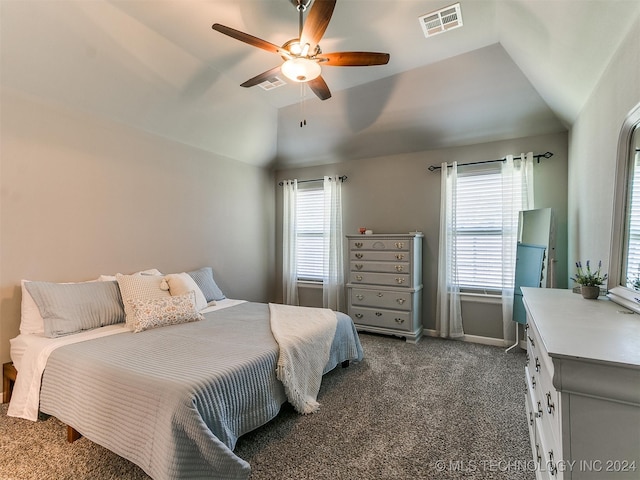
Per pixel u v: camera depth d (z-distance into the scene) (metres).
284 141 4.65
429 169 4.15
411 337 3.82
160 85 3.04
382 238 4.00
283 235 5.15
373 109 3.76
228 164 4.43
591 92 2.31
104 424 1.63
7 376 2.31
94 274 2.93
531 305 1.62
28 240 2.52
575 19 1.74
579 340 1.01
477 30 2.55
